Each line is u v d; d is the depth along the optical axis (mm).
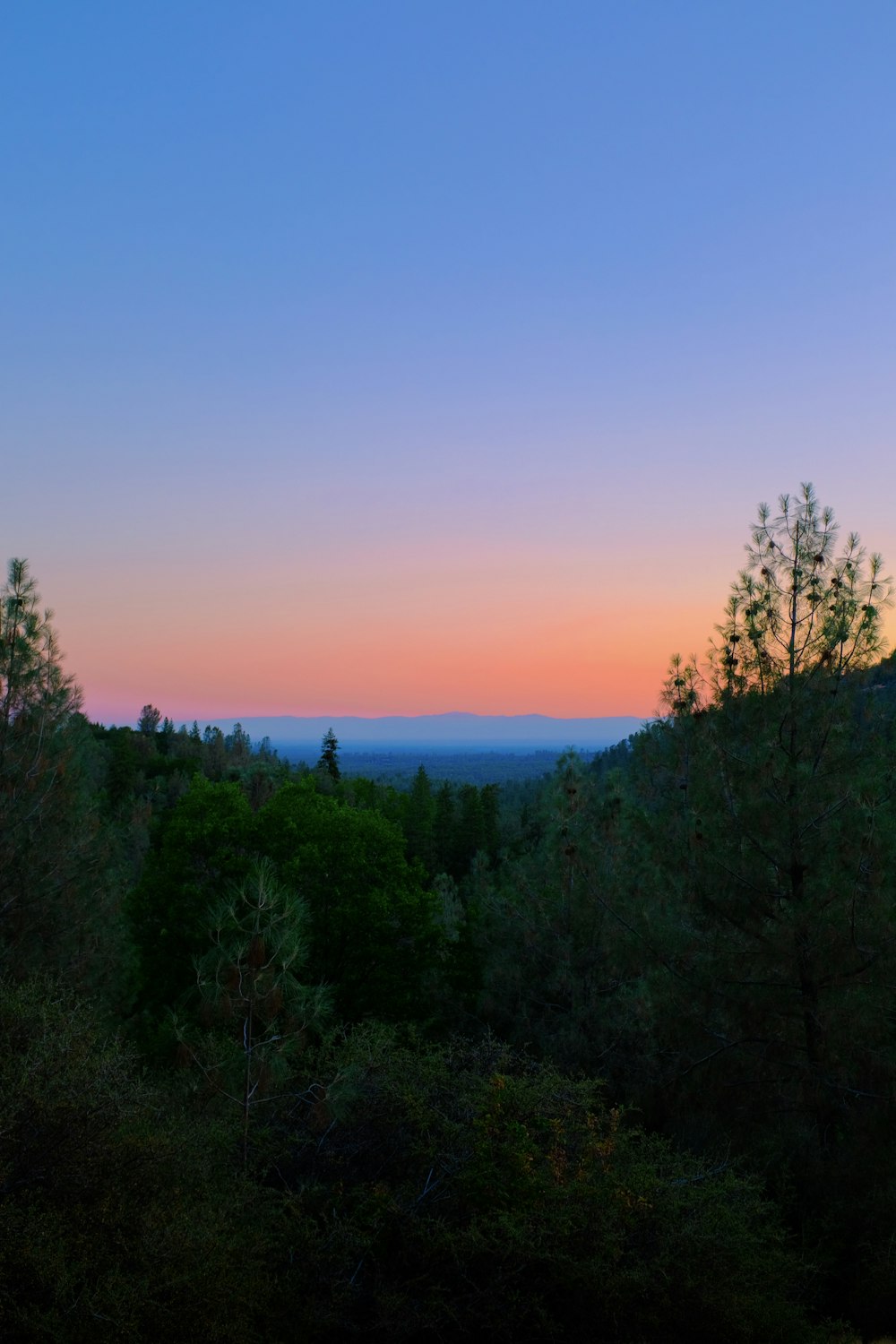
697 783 12328
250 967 8281
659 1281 8156
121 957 16719
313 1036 9672
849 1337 9008
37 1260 5535
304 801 26281
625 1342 7984
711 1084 11617
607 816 16578
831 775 11422
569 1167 8711
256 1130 8367
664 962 12164
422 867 24578
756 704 12023
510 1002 16609
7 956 13633
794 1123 11125
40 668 14906
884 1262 9141
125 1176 6531
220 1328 6051
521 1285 8070
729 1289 8195
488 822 59812
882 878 10711
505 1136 8672
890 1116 10398
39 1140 6223
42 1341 5402
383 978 21875
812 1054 11039
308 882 22219
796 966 11266
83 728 16109
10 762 14516
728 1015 11523
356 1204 8109
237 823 23984
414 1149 8430
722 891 11797
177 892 22438
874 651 11508
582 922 15664
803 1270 9078
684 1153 9969
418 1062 9555
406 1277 7996
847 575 11680
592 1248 8086
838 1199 10133
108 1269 5930
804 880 11539
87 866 15258
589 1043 14719
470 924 21203
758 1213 9195
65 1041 6820
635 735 13516
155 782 74812
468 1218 8305
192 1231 6266
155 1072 9180
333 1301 7340
